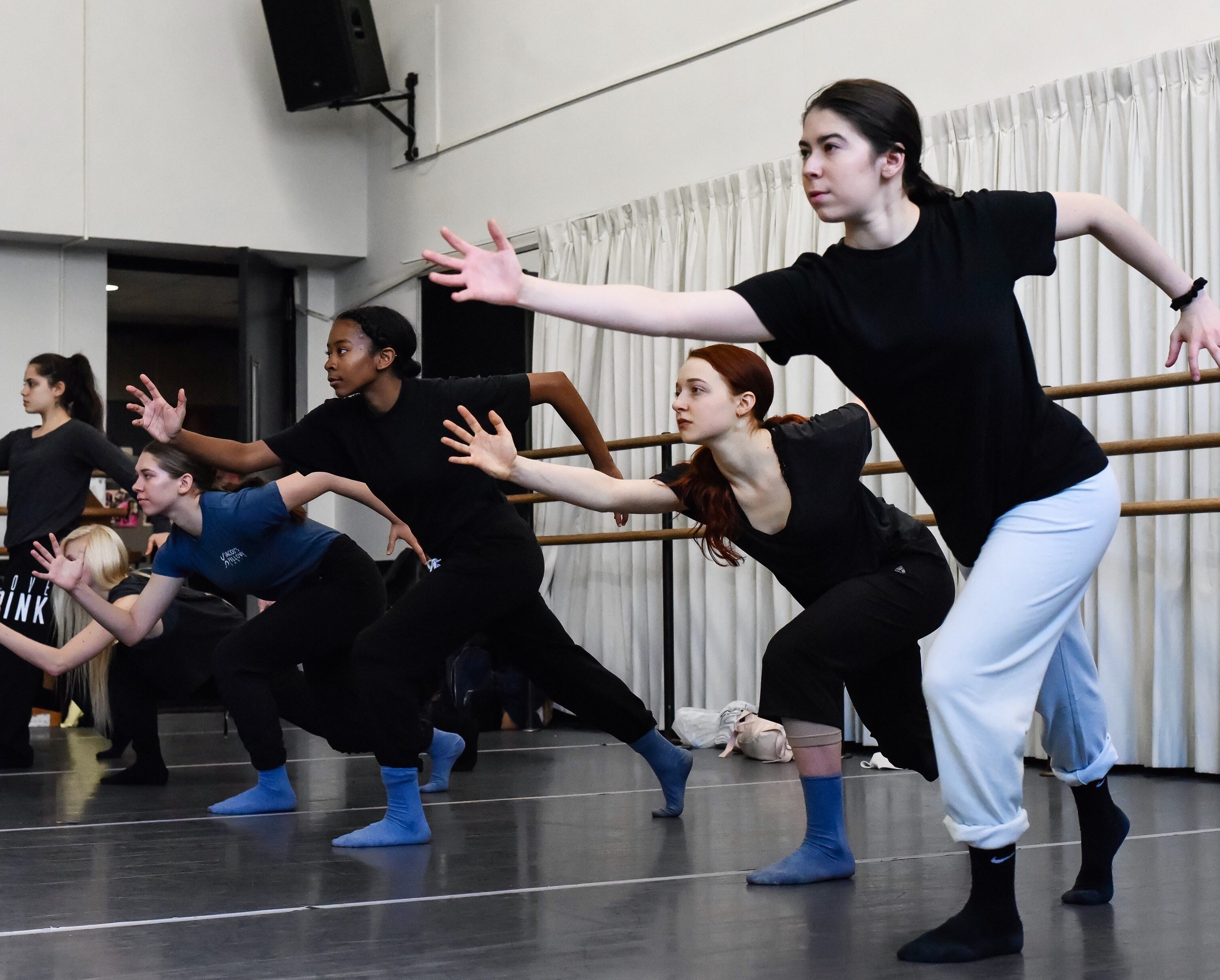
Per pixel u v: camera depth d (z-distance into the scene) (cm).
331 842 282
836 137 165
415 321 745
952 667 172
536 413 634
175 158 727
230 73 743
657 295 163
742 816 315
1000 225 169
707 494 229
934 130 464
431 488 282
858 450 230
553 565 621
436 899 221
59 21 699
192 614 389
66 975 175
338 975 173
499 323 691
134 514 735
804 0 522
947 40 470
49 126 695
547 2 649
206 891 230
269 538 332
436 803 342
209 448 298
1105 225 177
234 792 375
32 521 450
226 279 852
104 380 732
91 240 711
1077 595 180
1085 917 200
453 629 283
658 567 571
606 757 461
